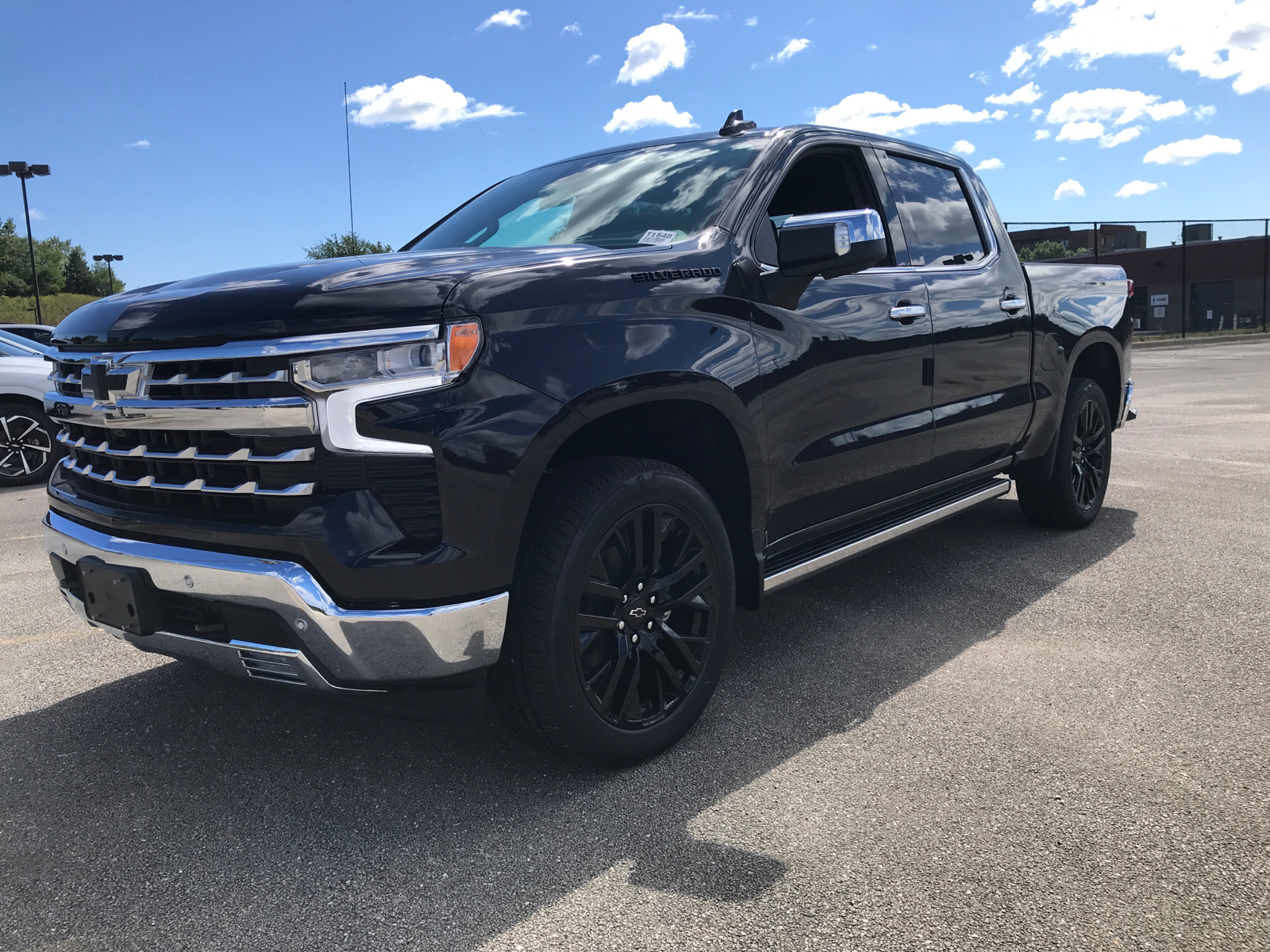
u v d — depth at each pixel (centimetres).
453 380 195
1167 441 735
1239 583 369
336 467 192
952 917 171
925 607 354
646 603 234
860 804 213
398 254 241
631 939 168
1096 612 340
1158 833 197
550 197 319
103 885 191
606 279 226
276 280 206
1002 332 374
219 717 273
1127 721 251
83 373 229
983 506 530
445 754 246
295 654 199
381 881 190
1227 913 170
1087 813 206
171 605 217
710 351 241
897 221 337
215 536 203
